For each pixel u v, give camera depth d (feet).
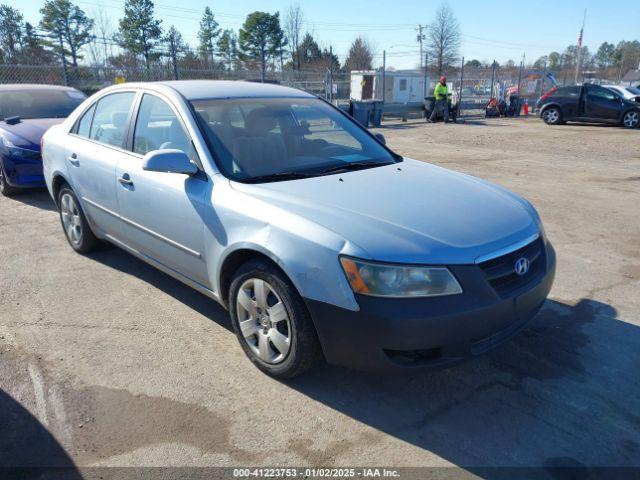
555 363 11.06
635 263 16.56
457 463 8.34
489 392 10.11
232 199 10.52
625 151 41.83
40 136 23.72
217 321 12.81
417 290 8.55
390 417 9.41
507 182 28.96
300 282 9.15
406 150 42.42
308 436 8.93
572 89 65.98
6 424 9.10
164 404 9.68
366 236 8.89
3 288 14.53
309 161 12.37
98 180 14.48
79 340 11.86
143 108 13.56
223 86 13.89
